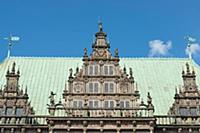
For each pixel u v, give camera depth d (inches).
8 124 1748.3
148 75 2111.2
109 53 1899.6
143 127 1710.1
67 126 1700.3
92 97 1802.4
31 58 2222.0
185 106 1846.7
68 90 1830.7
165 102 1941.4
